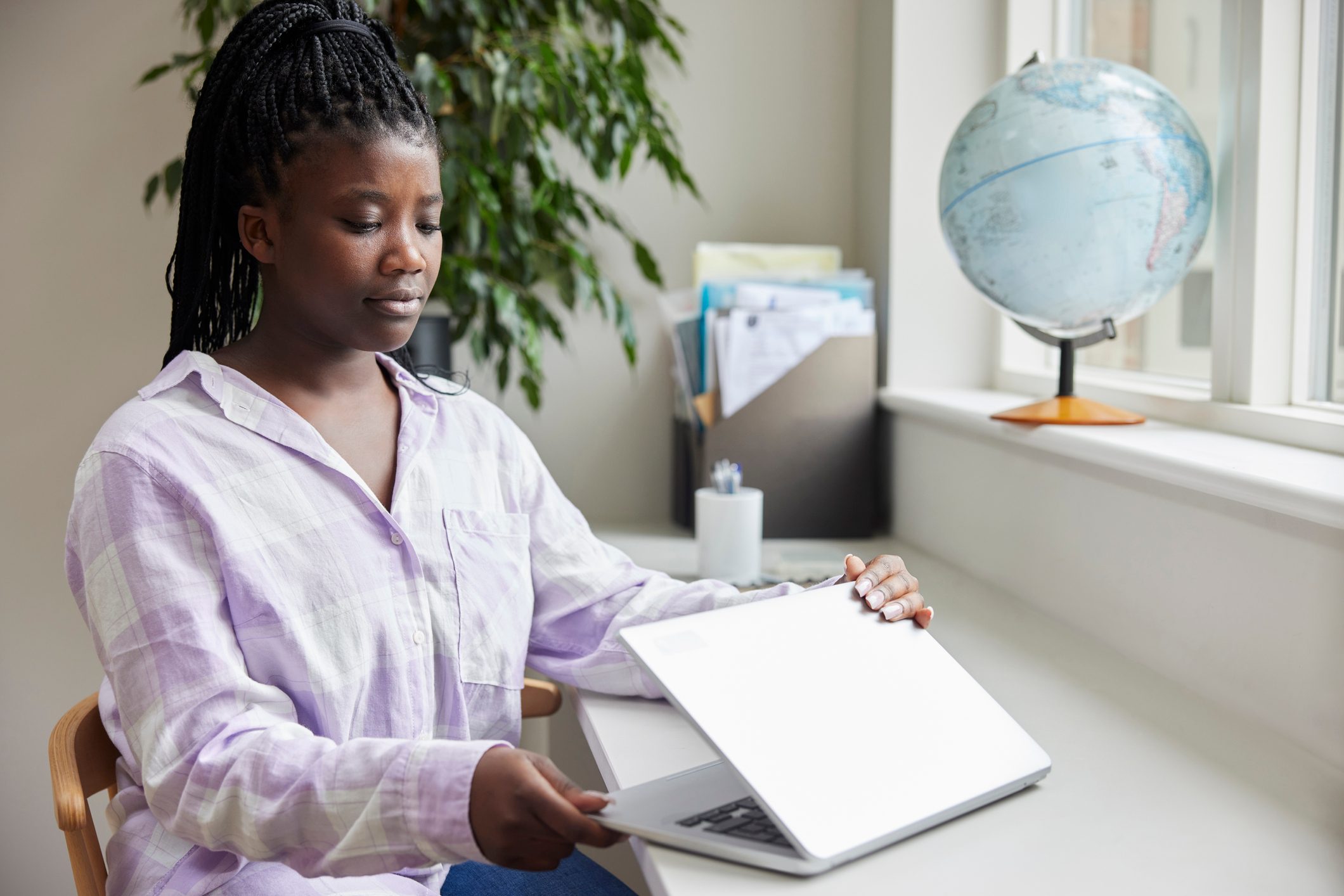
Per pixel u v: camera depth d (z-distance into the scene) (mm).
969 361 1686
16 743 1819
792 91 1839
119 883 749
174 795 663
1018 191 1082
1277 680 828
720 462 1445
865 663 755
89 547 720
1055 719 867
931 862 620
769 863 597
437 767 622
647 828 628
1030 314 1166
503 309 1489
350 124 774
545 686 1069
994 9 1635
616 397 1855
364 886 766
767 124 1840
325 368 842
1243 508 859
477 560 887
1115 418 1160
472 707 874
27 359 1749
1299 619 801
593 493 1870
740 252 1691
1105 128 1049
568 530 997
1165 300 1392
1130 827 670
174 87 1721
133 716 688
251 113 779
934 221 1656
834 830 610
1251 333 1087
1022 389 1565
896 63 1630
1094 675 985
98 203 1729
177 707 680
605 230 1823
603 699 928
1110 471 1050
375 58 820
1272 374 1092
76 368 1756
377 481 857
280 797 639
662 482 1876
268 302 832
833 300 1627
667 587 957
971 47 1639
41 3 1686
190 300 877
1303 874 612
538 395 1635
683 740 830
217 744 668
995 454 1299
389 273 791
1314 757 791
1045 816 686
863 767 662
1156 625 982
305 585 769
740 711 659
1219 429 1108
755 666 704
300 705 760
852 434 1621
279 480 782
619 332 1809
